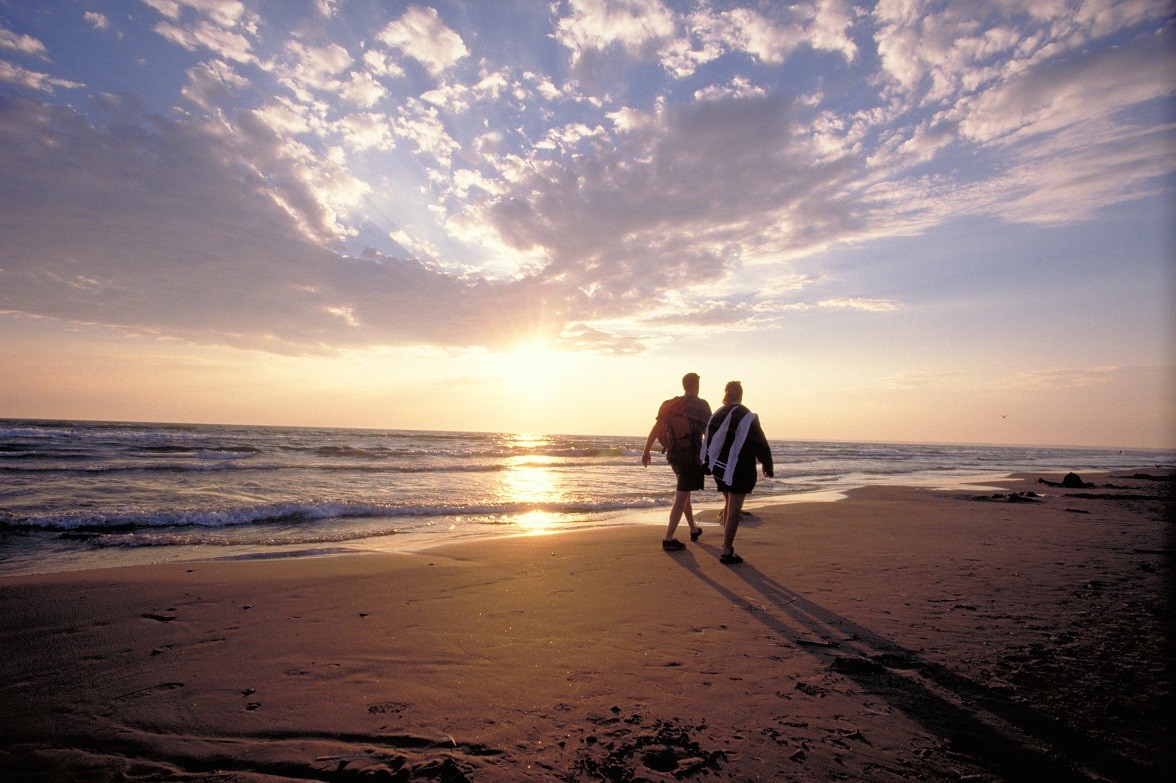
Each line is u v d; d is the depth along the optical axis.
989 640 3.09
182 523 7.41
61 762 1.89
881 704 2.33
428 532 7.03
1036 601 3.85
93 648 2.92
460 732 2.11
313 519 8.12
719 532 6.82
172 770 1.86
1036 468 29.80
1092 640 3.09
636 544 5.99
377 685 2.51
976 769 1.85
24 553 5.56
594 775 1.83
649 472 19.94
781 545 5.95
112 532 6.71
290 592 4.03
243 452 23.03
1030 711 2.27
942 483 16.52
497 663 2.77
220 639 3.08
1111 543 6.18
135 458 18.34
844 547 5.86
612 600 3.87
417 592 4.06
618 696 2.41
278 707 2.29
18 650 2.88
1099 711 2.26
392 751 1.97
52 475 12.71
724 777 1.81
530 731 2.12
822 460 31.95
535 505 9.58
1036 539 6.40
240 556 5.41
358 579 4.42
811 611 3.63
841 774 1.83
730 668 2.71
